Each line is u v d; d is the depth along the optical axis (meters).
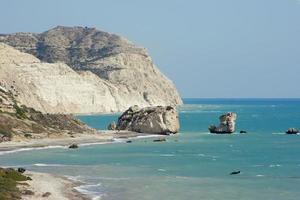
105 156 121.69
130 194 74.00
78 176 90.00
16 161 109.75
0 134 140.38
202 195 74.19
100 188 78.19
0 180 75.06
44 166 102.75
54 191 73.50
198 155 126.44
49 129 160.38
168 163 110.50
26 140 144.12
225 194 75.25
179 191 77.06
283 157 123.75
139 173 94.88
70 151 130.50
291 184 84.00
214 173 95.88
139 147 143.75
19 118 156.88
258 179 89.19
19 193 69.06
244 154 129.50
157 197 72.25
